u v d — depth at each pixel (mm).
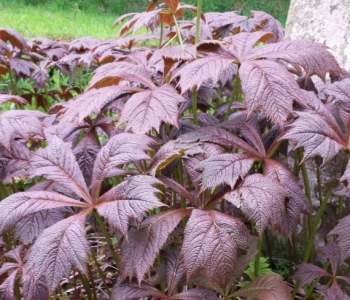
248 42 1146
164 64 1247
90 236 1920
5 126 1040
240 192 902
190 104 1408
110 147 956
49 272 798
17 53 2307
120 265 916
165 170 1226
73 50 2635
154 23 1552
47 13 7113
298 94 962
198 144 1062
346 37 1636
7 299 1052
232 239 843
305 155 937
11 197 896
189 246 832
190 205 1375
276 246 1818
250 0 8586
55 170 961
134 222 922
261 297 985
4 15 5883
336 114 1201
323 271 1249
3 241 1371
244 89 976
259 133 1166
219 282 815
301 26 1822
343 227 995
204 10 8336
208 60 1041
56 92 2732
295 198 991
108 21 6719
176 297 1001
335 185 1163
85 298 1579
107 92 1098
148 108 1014
